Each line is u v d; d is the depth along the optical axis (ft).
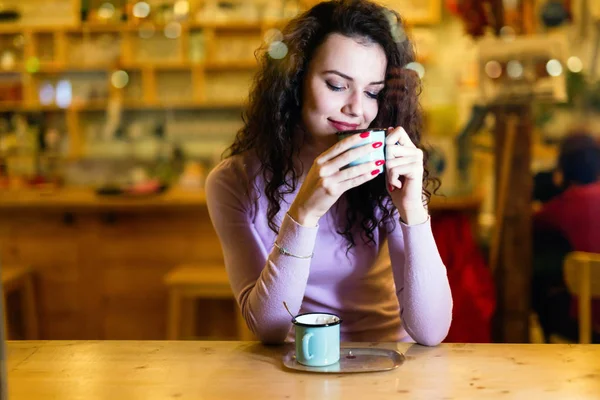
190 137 15.92
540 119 10.61
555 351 3.79
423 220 4.02
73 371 3.57
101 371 3.57
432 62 14.56
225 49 15.69
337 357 3.63
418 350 3.86
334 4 4.15
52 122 15.55
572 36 12.52
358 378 3.42
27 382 3.42
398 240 4.36
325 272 4.42
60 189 12.90
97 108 15.37
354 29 4.02
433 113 13.61
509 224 8.37
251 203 4.39
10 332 10.43
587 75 11.24
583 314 6.58
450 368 3.55
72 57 15.61
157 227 10.62
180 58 15.40
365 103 4.14
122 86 15.64
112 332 10.82
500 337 8.35
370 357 3.71
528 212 8.32
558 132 10.61
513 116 8.43
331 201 3.76
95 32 15.53
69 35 15.57
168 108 15.83
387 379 3.40
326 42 4.05
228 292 9.30
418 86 4.41
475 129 10.02
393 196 4.01
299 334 3.57
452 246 8.34
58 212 10.61
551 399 3.14
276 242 3.92
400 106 4.32
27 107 15.26
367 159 3.67
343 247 4.41
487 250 9.04
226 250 4.42
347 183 3.70
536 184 8.82
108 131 15.76
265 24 14.99
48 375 3.51
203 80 15.65
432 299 3.94
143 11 15.21
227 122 15.87
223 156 4.85
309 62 4.13
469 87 13.76
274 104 4.26
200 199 10.50
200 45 15.33
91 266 10.73
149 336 10.79
